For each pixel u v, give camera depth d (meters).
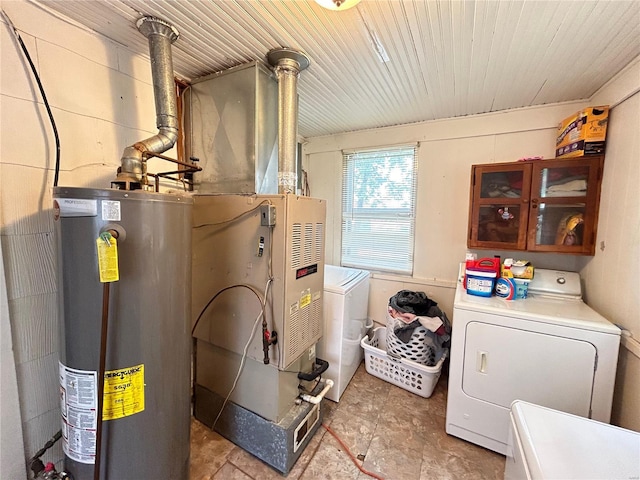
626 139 1.56
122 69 1.53
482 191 2.15
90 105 1.40
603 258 1.73
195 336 1.72
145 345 1.04
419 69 1.72
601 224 1.77
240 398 1.63
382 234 2.97
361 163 3.04
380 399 2.13
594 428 0.94
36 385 1.23
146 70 1.66
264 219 1.35
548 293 1.93
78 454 1.01
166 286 1.08
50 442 1.16
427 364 2.22
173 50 1.56
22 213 1.17
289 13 1.24
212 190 1.88
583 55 1.50
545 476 0.75
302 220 1.50
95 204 0.91
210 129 1.85
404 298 2.42
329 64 1.68
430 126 2.65
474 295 1.93
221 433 1.71
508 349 1.61
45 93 1.23
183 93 1.93
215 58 1.65
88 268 0.94
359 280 2.44
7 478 1.13
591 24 1.25
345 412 1.98
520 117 2.29
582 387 1.46
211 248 1.61
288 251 1.40
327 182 3.24
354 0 1.07
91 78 1.39
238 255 1.52
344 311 2.09
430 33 1.36
